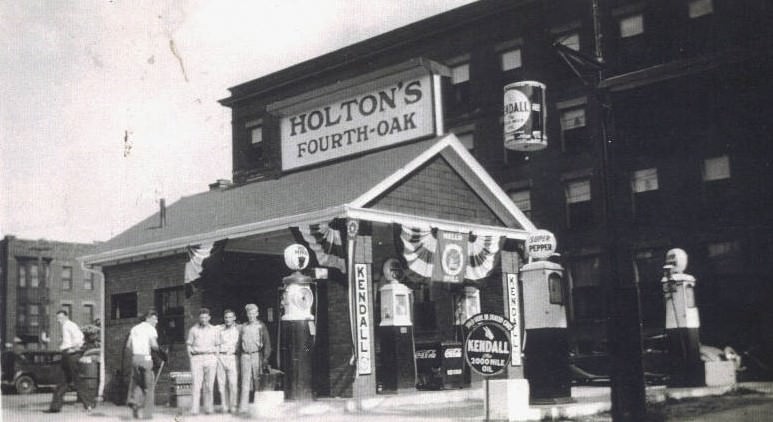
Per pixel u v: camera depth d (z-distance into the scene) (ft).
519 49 109.29
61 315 54.03
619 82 75.82
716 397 53.06
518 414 40.42
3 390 96.53
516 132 48.52
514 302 63.67
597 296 98.99
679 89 78.43
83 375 62.13
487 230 60.59
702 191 85.25
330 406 47.24
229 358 48.52
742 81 78.23
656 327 88.94
